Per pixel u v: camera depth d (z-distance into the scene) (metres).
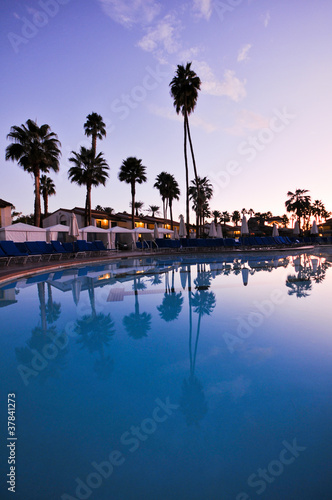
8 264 10.45
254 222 60.75
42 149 20.58
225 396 2.27
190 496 1.40
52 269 10.62
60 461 1.62
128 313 4.75
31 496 1.39
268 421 1.96
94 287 7.08
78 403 2.20
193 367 2.79
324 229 59.09
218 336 3.66
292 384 2.46
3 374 2.68
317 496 1.39
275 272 9.77
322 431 1.86
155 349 3.26
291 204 62.75
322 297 5.84
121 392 2.35
